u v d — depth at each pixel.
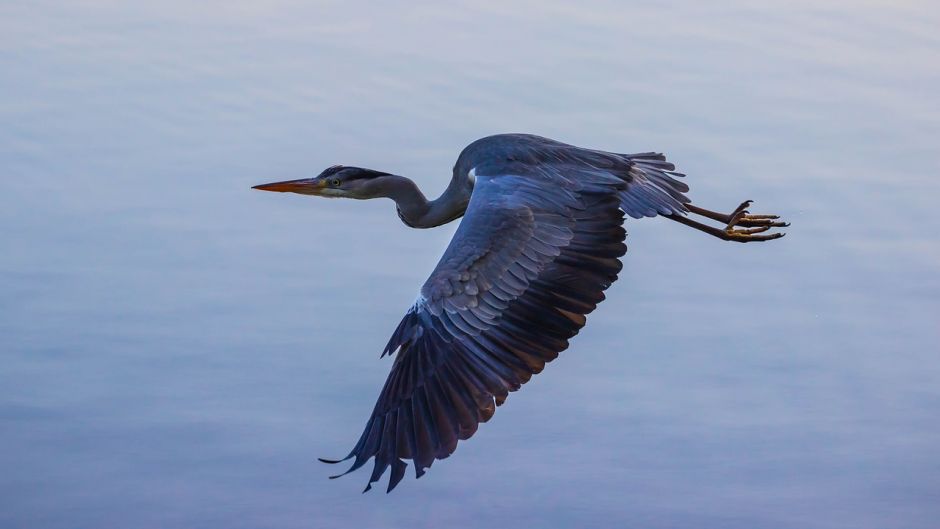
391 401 8.09
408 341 8.21
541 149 9.53
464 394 8.07
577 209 8.98
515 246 8.58
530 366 8.23
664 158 9.90
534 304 8.44
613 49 17.06
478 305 8.29
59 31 17.33
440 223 10.55
